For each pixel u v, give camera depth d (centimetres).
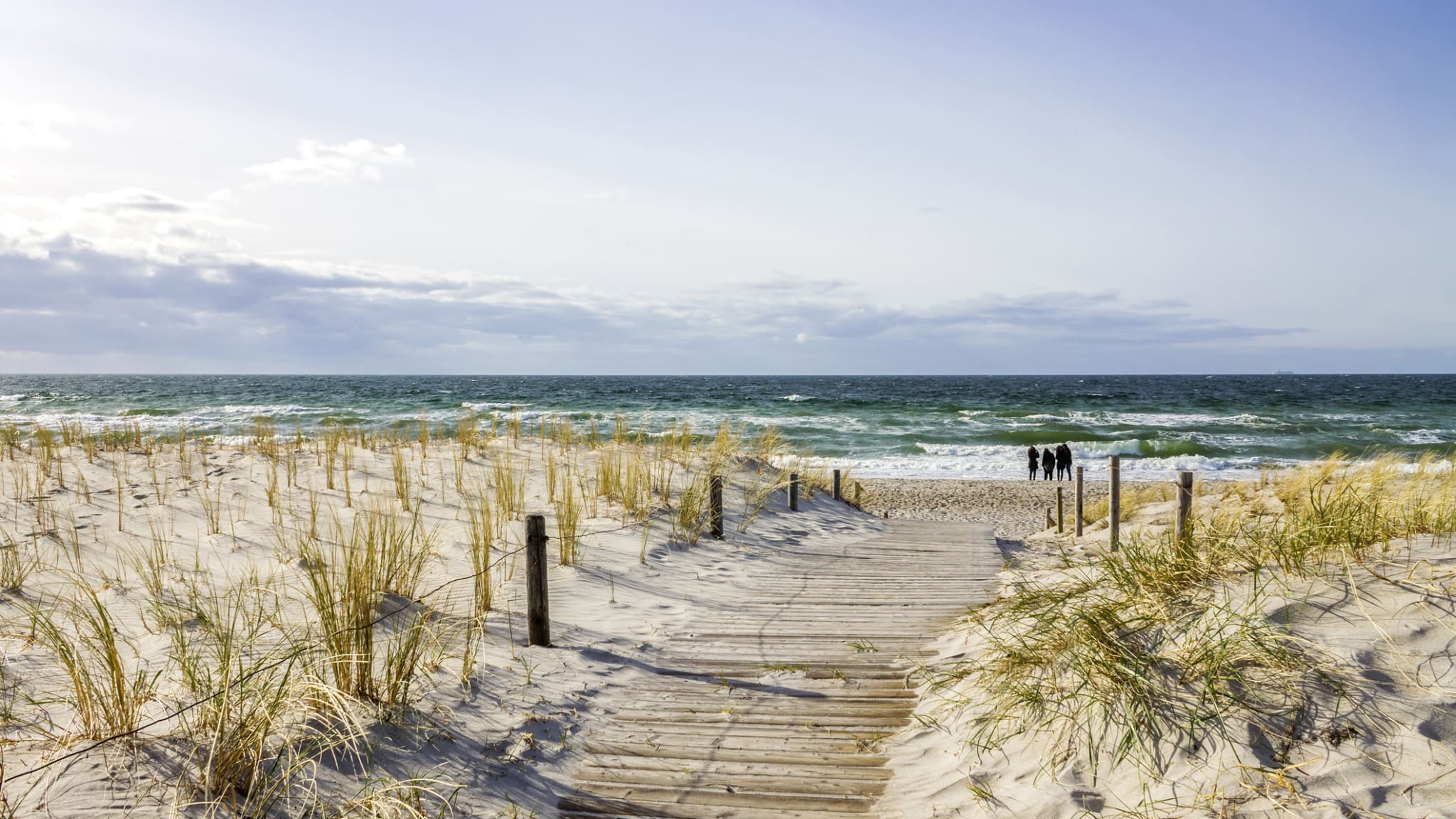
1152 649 429
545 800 392
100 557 807
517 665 554
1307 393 7844
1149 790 351
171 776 326
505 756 421
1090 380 15262
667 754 441
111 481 1109
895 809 380
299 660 450
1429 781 316
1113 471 1024
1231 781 338
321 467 1241
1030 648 486
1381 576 430
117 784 317
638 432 1404
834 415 4684
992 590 814
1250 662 394
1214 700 376
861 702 512
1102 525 1323
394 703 440
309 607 641
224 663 403
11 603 654
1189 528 556
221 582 746
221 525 938
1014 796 372
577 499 1114
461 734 435
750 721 486
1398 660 373
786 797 393
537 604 601
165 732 361
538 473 1256
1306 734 350
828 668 575
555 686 528
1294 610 420
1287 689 372
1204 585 480
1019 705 434
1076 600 533
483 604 672
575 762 432
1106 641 437
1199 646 413
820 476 1620
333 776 358
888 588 833
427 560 823
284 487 1117
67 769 322
